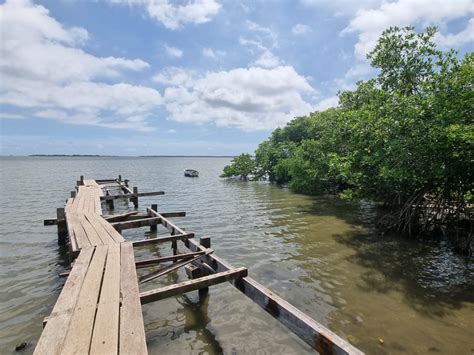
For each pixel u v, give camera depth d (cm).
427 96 1073
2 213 1792
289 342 559
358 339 568
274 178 3884
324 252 1076
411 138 1044
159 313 657
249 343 555
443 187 1166
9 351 529
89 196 1750
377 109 1209
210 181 4234
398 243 1180
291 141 3912
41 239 1229
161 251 1095
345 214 1766
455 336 577
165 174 5953
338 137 1641
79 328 382
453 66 1105
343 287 793
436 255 1041
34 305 689
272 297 500
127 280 546
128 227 1088
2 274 866
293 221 1593
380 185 1344
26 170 6694
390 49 1513
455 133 878
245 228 1448
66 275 700
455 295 748
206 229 1433
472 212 1122
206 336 577
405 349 538
